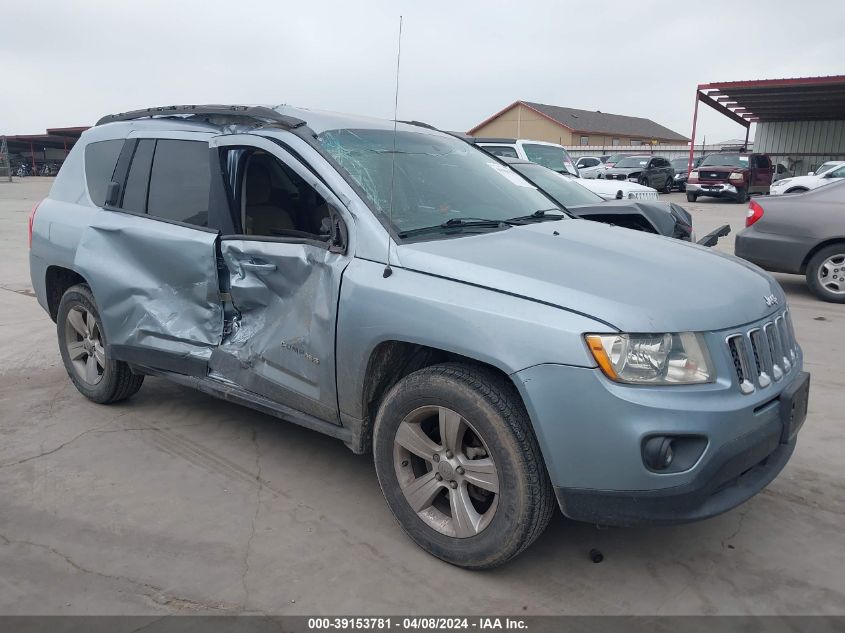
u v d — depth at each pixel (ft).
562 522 11.07
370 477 12.43
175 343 13.06
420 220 11.06
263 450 13.50
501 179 13.89
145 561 9.90
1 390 16.75
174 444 13.74
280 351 11.31
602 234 11.93
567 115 190.19
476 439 9.57
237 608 8.93
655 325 8.41
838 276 26.07
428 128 15.05
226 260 12.07
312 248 10.89
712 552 10.19
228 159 12.38
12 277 31.48
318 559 9.96
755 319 9.43
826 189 26.23
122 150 14.42
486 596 9.18
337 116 13.07
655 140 210.38
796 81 93.30
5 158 147.23
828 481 12.21
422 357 10.34
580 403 8.29
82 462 12.94
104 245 13.97
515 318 8.70
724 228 22.20
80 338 15.79
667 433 8.13
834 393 16.34
